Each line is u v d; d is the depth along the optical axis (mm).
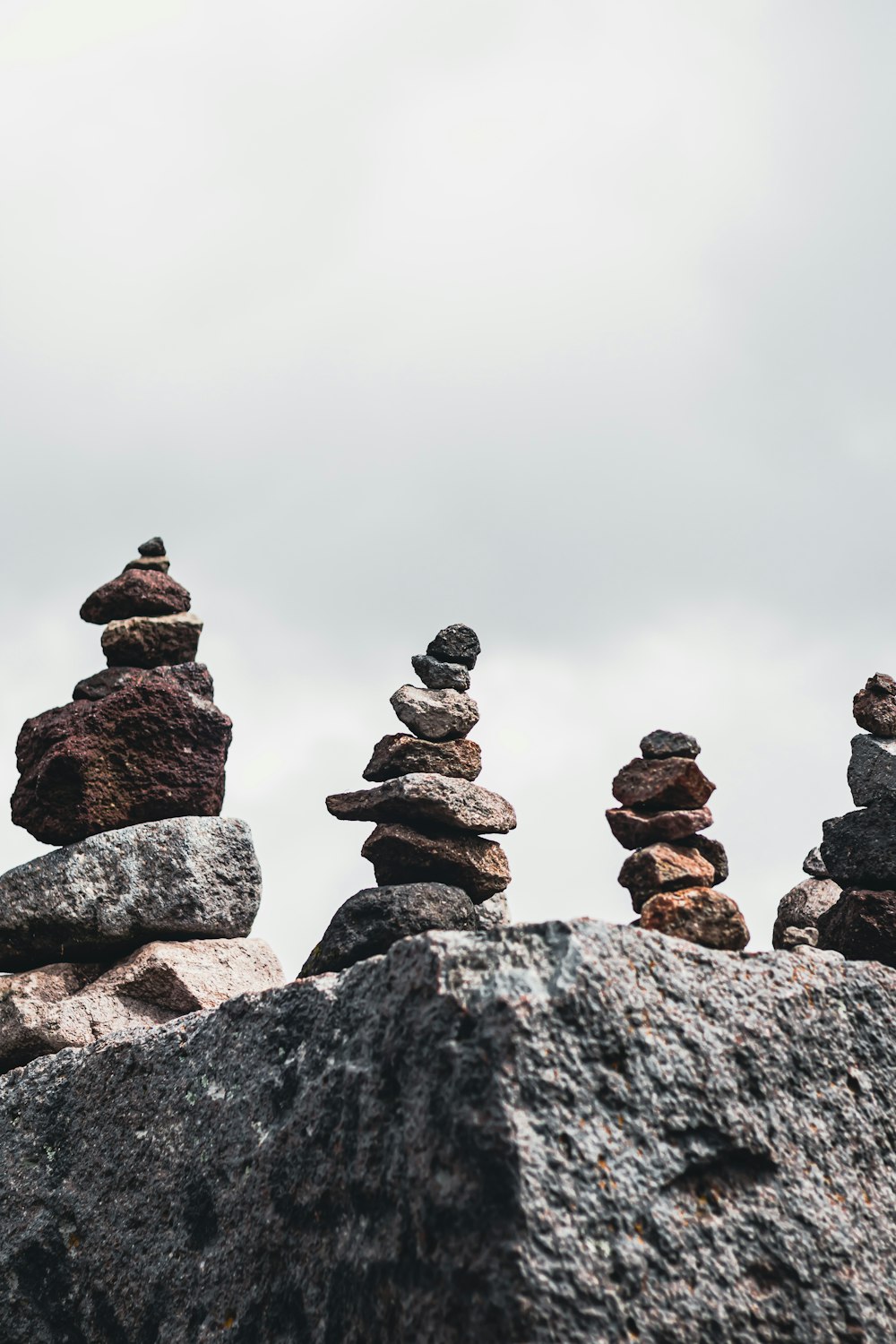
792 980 4500
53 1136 5332
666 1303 3707
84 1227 5035
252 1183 4535
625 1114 3920
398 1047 4160
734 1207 3977
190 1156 4820
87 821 6293
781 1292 3904
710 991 4297
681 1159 3941
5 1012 5973
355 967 4613
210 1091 4875
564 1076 3875
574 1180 3744
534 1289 3555
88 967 6270
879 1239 4160
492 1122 3760
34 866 6266
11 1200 5301
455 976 4102
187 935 6273
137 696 6488
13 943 6234
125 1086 5184
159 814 6441
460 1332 3643
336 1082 4379
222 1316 4441
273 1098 4625
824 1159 4207
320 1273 4184
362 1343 3949
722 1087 4117
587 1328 3574
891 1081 4504
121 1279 4824
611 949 4172
